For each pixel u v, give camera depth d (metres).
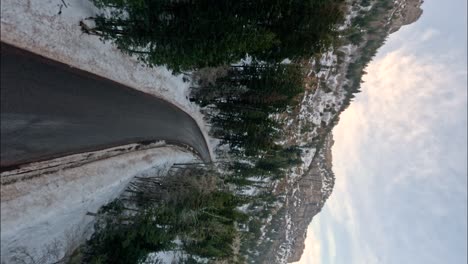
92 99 14.52
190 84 27.39
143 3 15.15
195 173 25.70
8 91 10.67
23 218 10.77
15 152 10.88
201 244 31.27
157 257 25.98
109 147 15.83
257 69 27.84
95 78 14.80
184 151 25.64
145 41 16.91
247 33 17.94
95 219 16.33
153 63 18.98
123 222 18.41
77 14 14.41
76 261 15.30
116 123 16.27
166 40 17.00
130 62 18.00
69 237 14.52
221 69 27.91
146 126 19.45
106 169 15.22
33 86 11.59
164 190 20.33
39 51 11.92
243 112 31.50
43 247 12.84
